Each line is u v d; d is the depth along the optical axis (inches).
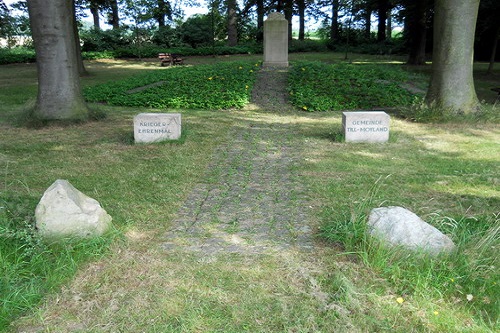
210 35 1508.4
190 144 358.9
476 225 199.6
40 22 412.5
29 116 430.3
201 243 185.5
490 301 144.9
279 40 756.6
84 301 143.7
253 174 286.4
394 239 169.9
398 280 154.6
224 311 139.2
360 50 1483.8
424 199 239.5
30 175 275.3
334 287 151.4
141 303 142.4
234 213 220.2
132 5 1270.9
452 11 439.8
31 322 133.7
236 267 165.2
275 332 130.0
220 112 513.7
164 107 539.2
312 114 502.0
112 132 398.9
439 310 141.3
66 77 429.7
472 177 276.4
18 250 164.6
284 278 157.9
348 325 132.3
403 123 446.0
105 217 187.3
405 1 968.3
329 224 197.6
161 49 1337.4
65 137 378.0
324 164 305.9
